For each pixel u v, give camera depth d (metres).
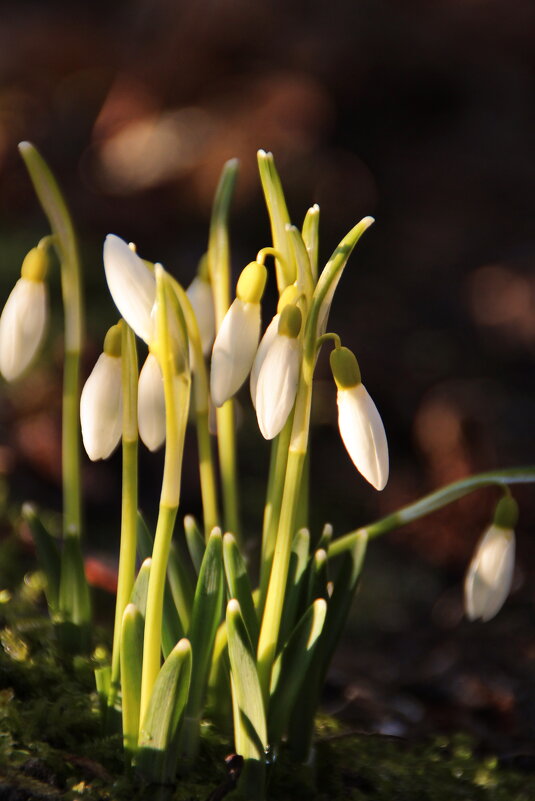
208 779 0.56
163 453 0.90
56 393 0.91
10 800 0.54
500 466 1.03
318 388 1.06
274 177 0.54
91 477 0.86
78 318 0.59
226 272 0.58
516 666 0.71
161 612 0.54
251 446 0.94
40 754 0.55
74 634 0.59
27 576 0.67
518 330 1.23
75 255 0.58
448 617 0.81
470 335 1.24
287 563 0.54
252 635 0.55
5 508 0.76
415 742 0.62
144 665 0.54
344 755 0.60
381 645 0.76
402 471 1.04
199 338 0.56
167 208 1.31
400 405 1.11
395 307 1.28
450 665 0.71
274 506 0.56
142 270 0.54
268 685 0.55
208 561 0.55
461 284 1.33
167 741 0.54
